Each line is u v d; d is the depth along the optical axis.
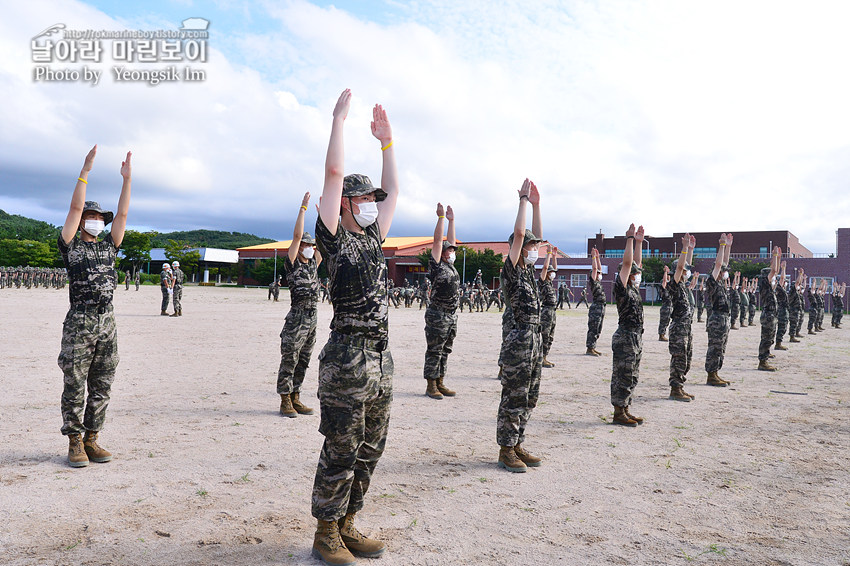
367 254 3.45
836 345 18.31
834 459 5.73
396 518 4.05
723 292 10.16
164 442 5.84
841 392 9.62
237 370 10.55
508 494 4.59
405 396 8.75
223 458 5.35
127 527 3.77
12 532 3.65
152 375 9.84
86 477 4.76
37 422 6.49
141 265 89.94
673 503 4.46
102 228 5.27
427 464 5.36
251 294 54.22
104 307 5.19
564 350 15.73
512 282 5.29
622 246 77.38
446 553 3.51
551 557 3.47
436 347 8.58
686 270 8.85
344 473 3.34
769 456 5.81
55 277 55.06
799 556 3.54
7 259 85.19
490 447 6.00
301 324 7.09
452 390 9.12
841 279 52.09
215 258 95.31
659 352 15.27
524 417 5.30
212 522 3.89
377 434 3.56
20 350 12.25
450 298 8.53
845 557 3.54
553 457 5.68
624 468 5.35
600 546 3.65
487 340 17.78
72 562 3.25
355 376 3.29
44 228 112.56
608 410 7.96
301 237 7.11
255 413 7.23
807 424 7.25
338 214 3.32
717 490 4.77
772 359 14.39
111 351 5.27
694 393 9.41
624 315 7.07
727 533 3.89
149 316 23.58
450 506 4.30
